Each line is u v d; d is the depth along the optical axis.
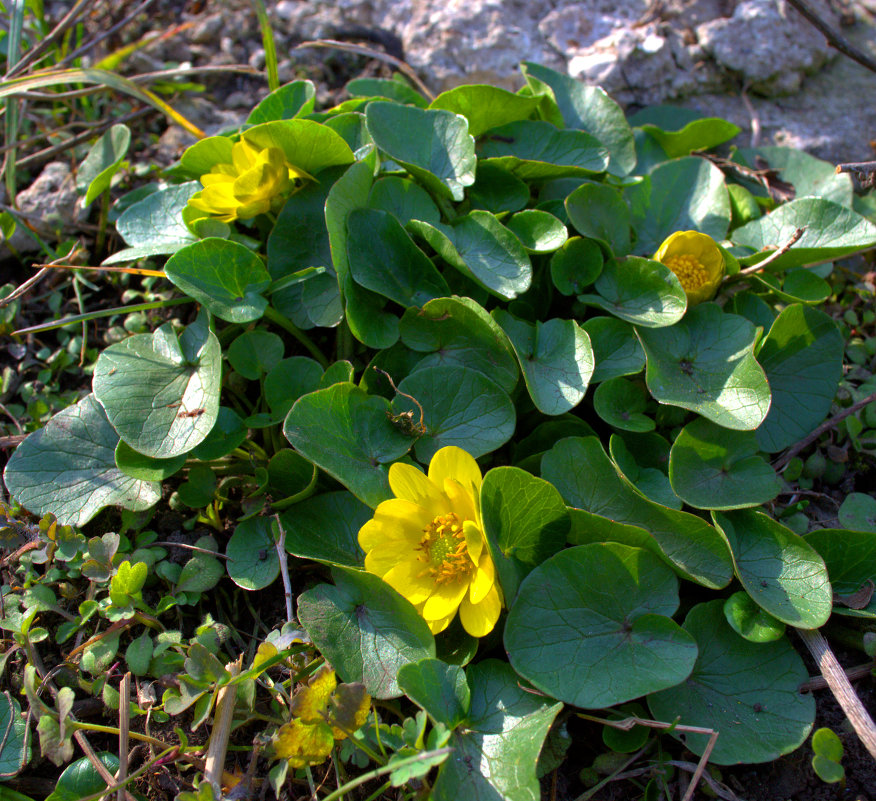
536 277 0.21
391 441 0.18
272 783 0.15
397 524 0.17
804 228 0.19
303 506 0.18
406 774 0.13
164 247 0.20
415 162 0.21
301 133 0.19
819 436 0.21
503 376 0.19
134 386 0.18
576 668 0.15
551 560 0.16
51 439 0.19
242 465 0.19
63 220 0.24
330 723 0.14
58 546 0.17
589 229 0.20
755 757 0.16
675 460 0.18
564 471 0.18
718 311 0.20
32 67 0.26
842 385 0.21
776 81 0.27
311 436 0.17
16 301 0.23
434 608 0.16
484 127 0.23
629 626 0.16
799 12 0.24
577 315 0.20
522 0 0.28
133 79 0.26
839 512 0.19
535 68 0.24
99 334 0.23
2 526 0.18
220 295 0.19
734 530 0.17
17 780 0.16
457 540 0.17
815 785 0.16
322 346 0.21
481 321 0.18
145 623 0.17
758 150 0.26
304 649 0.16
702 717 0.16
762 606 0.16
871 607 0.17
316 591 0.16
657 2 0.28
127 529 0.18
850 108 0.28
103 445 0.19
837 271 0.24
